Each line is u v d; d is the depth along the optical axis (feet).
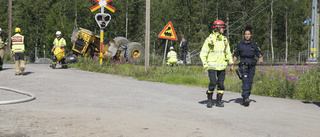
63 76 43.70
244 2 199.52
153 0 229.04
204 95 31.42
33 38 183.62
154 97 28.37
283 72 42.60
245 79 25.32
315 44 104.37
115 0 166.81
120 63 66.90
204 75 52.42
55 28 165.37
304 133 16.62
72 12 163.63
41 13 186.60
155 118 18.65
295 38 212.84
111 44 73.36
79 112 19.86
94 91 31.09
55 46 56.80
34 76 42.70
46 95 27.76
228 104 26.09
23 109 20.44
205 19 197.47
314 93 35.19
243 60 25.81
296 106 26.08
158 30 212.43
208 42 24.23
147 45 52.42
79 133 15.05
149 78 47.88
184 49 79.77
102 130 15.61
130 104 23.90
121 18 169.68
